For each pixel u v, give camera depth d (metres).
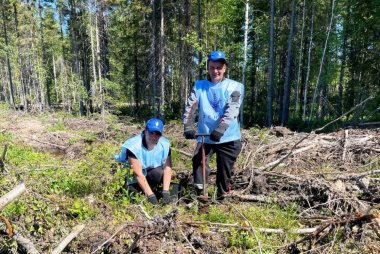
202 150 4.38
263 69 28.92
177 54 30.36
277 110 29.25
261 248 3.29
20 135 10.60
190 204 4.44
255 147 6.95
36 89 38.38
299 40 26.39
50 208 3.64
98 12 27.11
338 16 23.27
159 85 27.47
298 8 25.14
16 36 35.78
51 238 3.41
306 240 3.43
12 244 3.08
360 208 3.98
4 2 36.25
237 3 19.34
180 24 26.84
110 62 31.33
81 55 37.16
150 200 4.37
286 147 6.75
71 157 7.71
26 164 5.79
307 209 4.16
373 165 5.84
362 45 21.08
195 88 4.51
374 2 17.23
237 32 20.83
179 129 10.73
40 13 36.50
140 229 3.46
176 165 6.61
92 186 4.66
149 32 27.34
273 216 4.14
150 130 4.36
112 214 3.92
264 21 22.38
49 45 40.47
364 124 10.22
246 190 4.84
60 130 11.84
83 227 3.37
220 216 4.02
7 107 25.11
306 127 19.80
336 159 6.33
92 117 15.77
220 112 4.39
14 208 3.43
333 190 4.36
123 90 33.31
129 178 4.54
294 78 28.92
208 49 22.00
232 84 4.36
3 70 48.75
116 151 6.98
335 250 3.25
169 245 3.35
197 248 3.41
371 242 3.33
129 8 27.44
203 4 25.56
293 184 4.86
